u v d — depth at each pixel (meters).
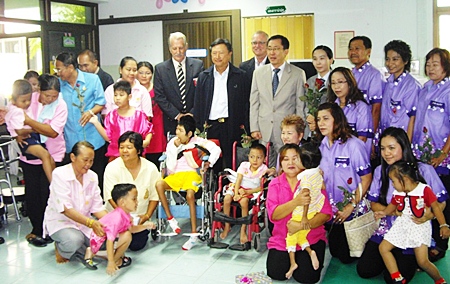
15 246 4.16
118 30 7.71
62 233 3.64
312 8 6.75
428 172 3.25
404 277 3.17
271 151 4.57
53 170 3.79
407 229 3.09
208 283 3.33
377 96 4.25
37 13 6.97
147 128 4.46
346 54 6.70
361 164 3.56
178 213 4.11
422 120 3.94
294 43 6.93
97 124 4.38
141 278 3.44
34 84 4.45
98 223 3.49
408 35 6.45
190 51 7.34
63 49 7.33
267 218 4.22
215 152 4.08
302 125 3.92
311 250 3.27
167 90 4.92
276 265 3.33
